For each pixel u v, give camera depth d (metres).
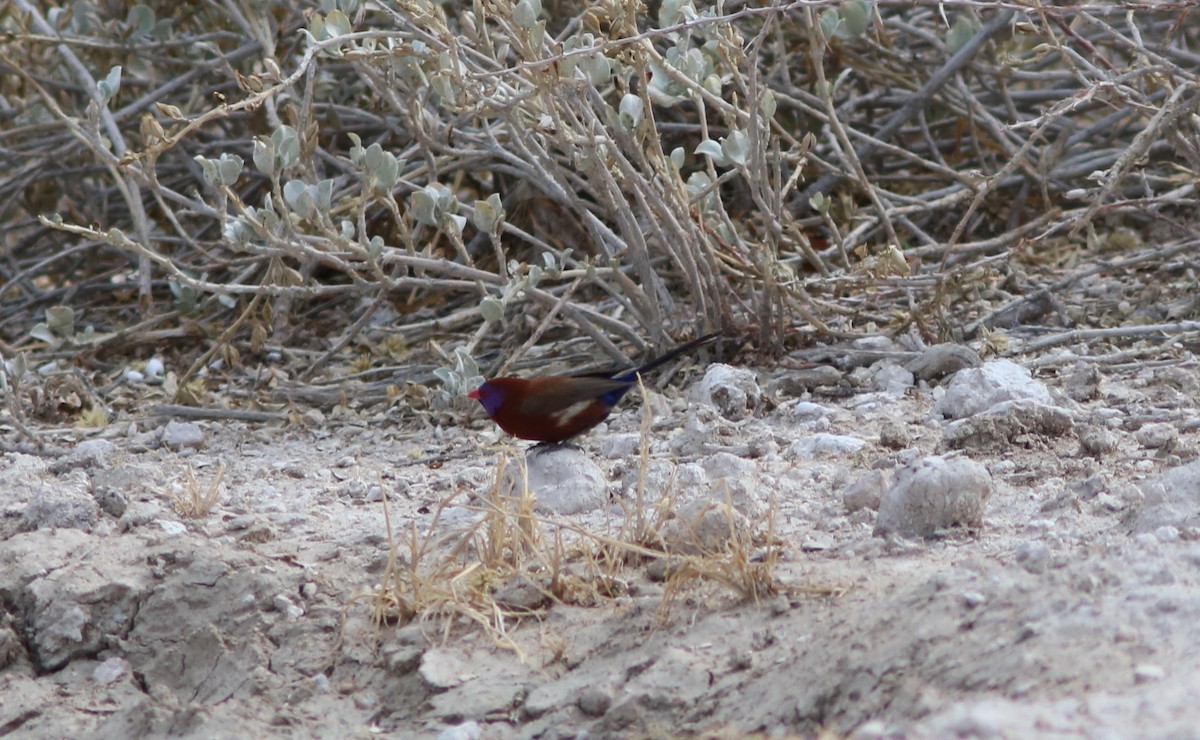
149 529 8.89
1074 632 5.78
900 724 5.49
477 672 7.01
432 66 11.28
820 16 11.93
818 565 7.31
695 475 8.72
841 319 12.57
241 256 15.20
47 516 9.10
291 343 14.22
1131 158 11.05
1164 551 6.54
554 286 14.49
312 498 9.67
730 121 11.34
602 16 11.52
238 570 8.14
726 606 7.05
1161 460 8.49
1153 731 4.69
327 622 7.69
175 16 16.78
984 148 16.67
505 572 7.73
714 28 10.85
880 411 10.35
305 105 11.64
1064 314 12.25
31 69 16.38
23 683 7.85
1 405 12.61
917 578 6.87
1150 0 12.09
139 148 16.58
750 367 11.77
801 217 15.61
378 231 15.63
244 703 7.20
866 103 16.11
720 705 6.25
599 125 11.05
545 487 8.83
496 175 15.73
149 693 7.72
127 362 14.02
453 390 11.19
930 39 15.23
